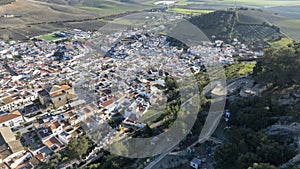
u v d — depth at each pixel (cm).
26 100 12888
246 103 7912
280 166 5216
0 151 9031
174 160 6912
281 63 8088
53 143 9500
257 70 9606
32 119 11438
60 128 10038
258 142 6022
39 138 10031
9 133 10031
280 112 6994
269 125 6819
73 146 8338
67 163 8200
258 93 8556
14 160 8800
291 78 7762
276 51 8625
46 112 11794
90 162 7900
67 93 12600
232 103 8394
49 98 12256
